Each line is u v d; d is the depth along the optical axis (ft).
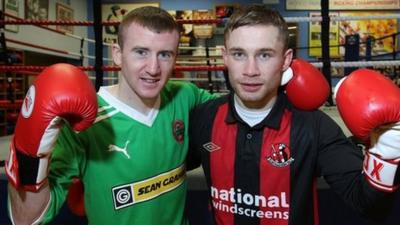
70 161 3.04
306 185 3.40
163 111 3.59
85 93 2.61
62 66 2.80
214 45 25.22
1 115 14.17
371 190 2.71
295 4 25.30
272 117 3.43
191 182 5.44
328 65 6.93
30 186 2.63
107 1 26.35
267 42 3.09
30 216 2.77
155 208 3.47
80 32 26.17
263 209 3.45
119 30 3.33
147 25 3.10
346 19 7.49
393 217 5.35
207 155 3.63
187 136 3.77
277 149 3.40
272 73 3.18
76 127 2.72
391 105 2.49
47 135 2.55
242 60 3.19
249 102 3.37
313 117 3.48
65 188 3.01
